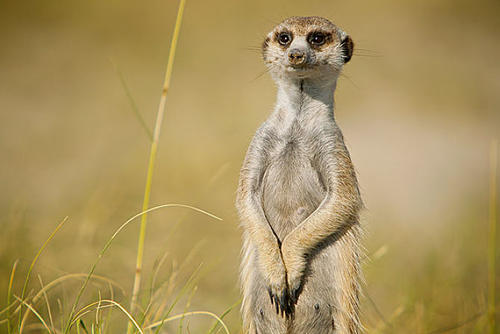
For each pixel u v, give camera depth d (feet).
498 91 72.95
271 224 23.72
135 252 34.47
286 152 23.59
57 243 33.81
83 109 62.28
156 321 23.90
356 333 22.84
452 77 74.95
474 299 32.35
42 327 24.90
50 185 46.29
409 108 67.46
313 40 23.98
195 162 47.32
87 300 28.58
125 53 76.28
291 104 23.91
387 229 42.11
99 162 48.98
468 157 59.47
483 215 44.70
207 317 29.71
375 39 81.56
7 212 38.75
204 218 40.68
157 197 42.55
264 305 22.85
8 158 50.78
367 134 61.67
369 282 32.71
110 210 38.01
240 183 23.49
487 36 86.84
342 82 70.13
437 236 41.45
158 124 24.81
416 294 31.68
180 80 69.41
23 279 29.55
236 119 55.77
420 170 55.83
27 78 68.39
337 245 22.79
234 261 36.27
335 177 22.80
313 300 22.56
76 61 73.46
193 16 83.97
